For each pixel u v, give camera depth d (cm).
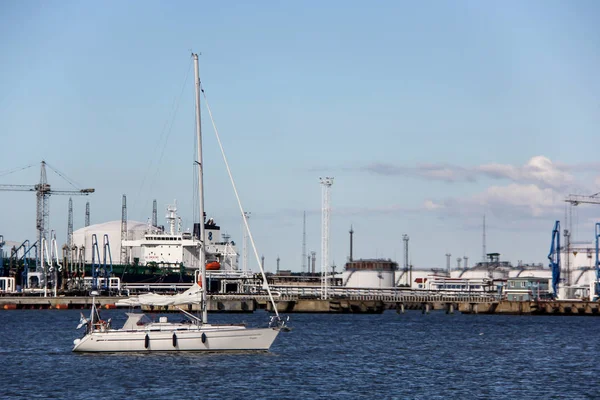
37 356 14312
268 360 13412
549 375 12775
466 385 11669
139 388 10912
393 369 13262
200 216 14000
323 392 10875
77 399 10288
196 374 11906
